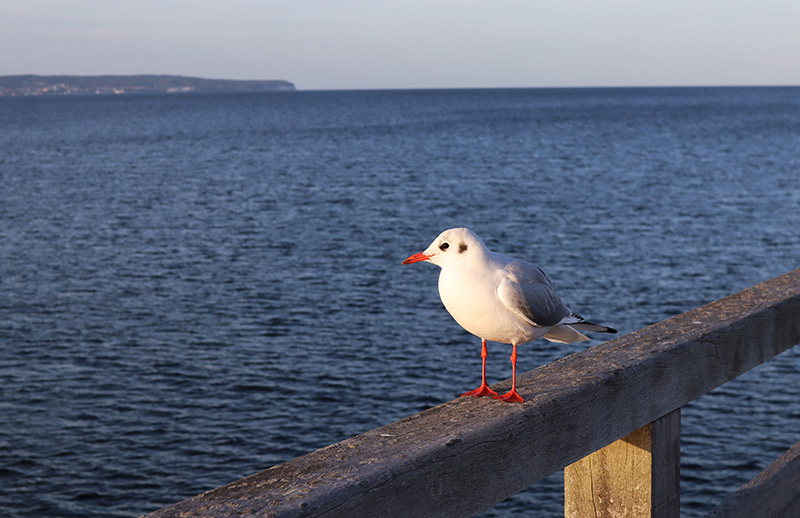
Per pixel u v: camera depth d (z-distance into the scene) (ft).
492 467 6.50
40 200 166.81
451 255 9.03
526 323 8.89
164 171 226.17
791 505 10.12
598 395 7.58
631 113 587.68
